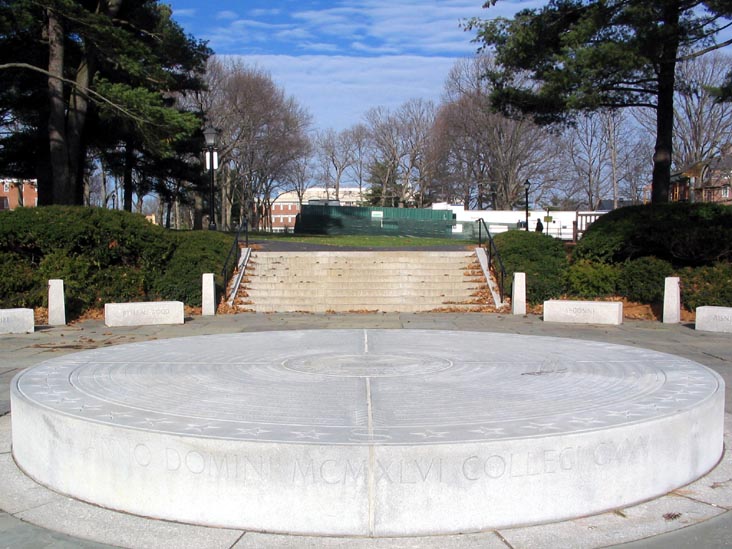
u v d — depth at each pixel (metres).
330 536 4.00
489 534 4.03
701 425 5.01
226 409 4.97
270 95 57.75
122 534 4.08
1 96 26.52
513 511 4.11
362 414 4.80
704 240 17.58
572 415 4.72
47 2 19.97
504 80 24.27
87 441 4.55
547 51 21.41
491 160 66.62
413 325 14.54
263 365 6.96
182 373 6.49
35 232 17.89
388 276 19.86
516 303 16.62
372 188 94.56
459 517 4.03
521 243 20.14
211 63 54.09
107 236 18.47
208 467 4.13
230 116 55.50
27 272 17.47
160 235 19.20
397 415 4.77
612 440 4.34
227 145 55.66
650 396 5.32
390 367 6.82
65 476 4.75
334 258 21.08
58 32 23.81
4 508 4.54
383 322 15.09
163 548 3.89
